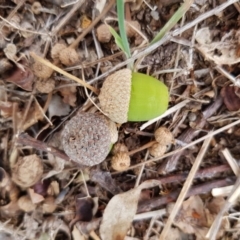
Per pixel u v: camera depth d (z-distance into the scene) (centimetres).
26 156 8
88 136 7
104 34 8
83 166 9
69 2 8
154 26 9
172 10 9
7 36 8
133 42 9
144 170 9
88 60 9
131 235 9
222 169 9
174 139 9
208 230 9
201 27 8
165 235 9
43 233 9
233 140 9
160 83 8
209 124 9
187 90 9
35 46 8
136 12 9
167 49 9
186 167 9
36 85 8
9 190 9
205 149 9
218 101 9
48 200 9
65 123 9
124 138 9
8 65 8
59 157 9
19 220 9
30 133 9
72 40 8
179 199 9
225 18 8
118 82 7
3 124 9
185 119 9
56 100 9
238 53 8
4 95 8
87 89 8
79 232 9
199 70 9
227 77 9
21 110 9
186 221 9
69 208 9
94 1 8
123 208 9
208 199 9
